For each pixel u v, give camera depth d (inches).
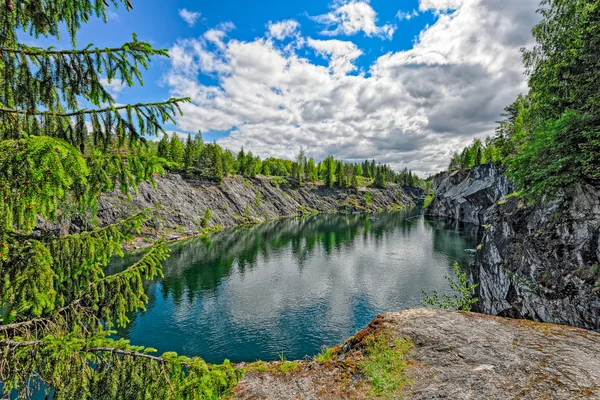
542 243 533.0
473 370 305.6
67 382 153.6
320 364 383.2
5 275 150.6
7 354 151.3
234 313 1126.4
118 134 175.8
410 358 349.1
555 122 468.1
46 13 159.5
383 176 6717.5
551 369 283.7
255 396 331.6
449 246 2106.3
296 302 1226.6
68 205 175.9
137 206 2618.1
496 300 668.1
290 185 5516.7
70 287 197.5
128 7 161.8
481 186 2997.0
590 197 460.1
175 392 164.9
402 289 1326.3
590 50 465.7
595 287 422.3
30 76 157.1
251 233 2997.0
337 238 2652.6
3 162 112.3
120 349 167.8
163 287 1416.1
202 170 4025.6
